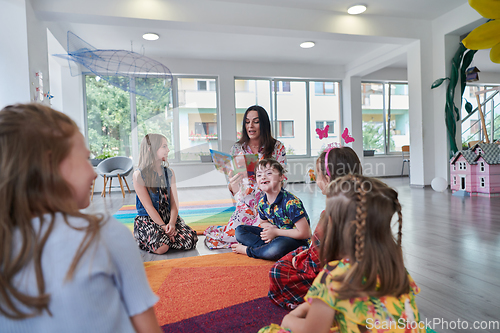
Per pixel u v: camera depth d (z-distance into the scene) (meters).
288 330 0.79
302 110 7.30
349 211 0.68
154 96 4.64
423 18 5.07
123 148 6.08
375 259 0.64
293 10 4.41
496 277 1.58
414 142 5.40
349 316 0.64
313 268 1.28
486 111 7.78
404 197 4.33
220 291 1.48
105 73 4.47
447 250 2.03
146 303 0.46
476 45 0.57
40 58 3.65
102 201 4.80
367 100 7.74
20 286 0.38
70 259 0.39
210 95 6.62
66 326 0.39
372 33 4.83
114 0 3.77
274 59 6.57
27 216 0.39
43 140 0.40
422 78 5.19
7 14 3.26
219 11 4.12
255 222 2.16
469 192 4.31
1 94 3.26
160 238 2.14
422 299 1.37
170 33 4.96
